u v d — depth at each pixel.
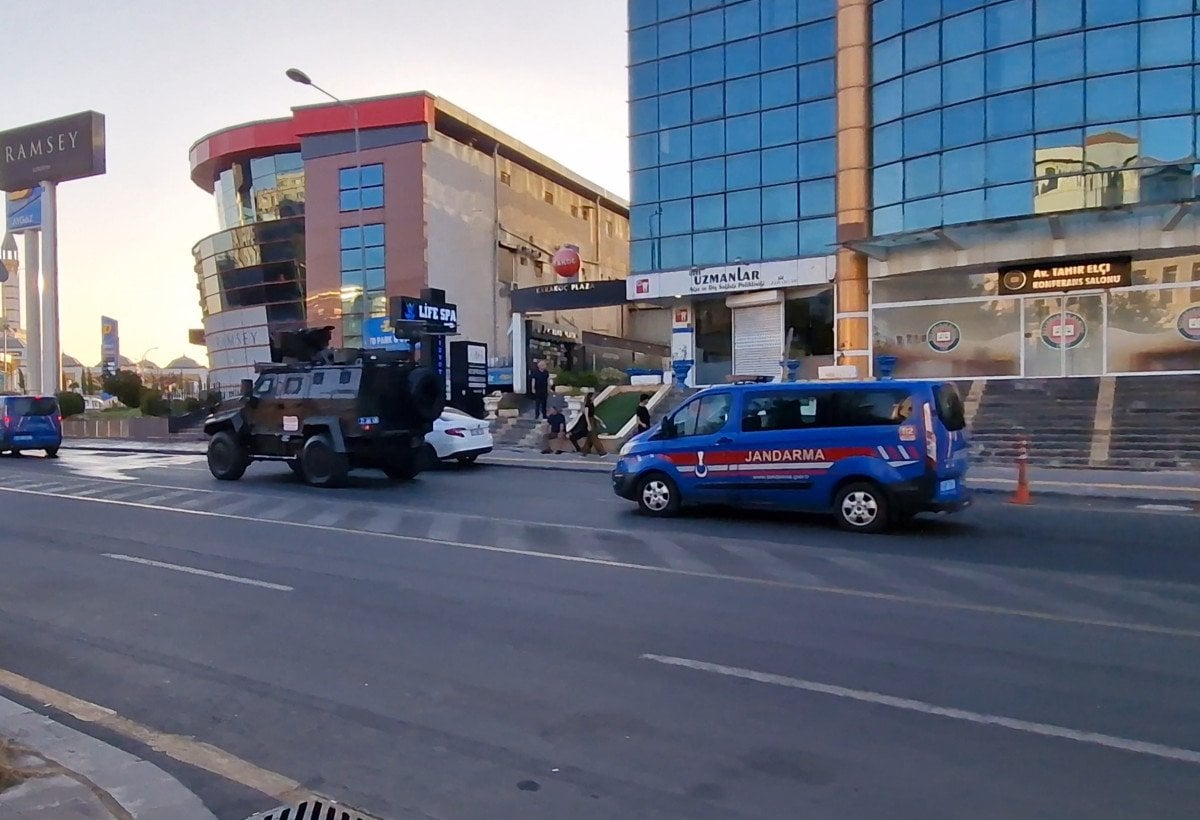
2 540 11.38
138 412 42.31
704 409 12.82
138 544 10.99
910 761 4.50
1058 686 5.59
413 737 4.92
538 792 4.24
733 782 4.30
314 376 17.81
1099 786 4.20
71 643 6.81
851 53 28.55
